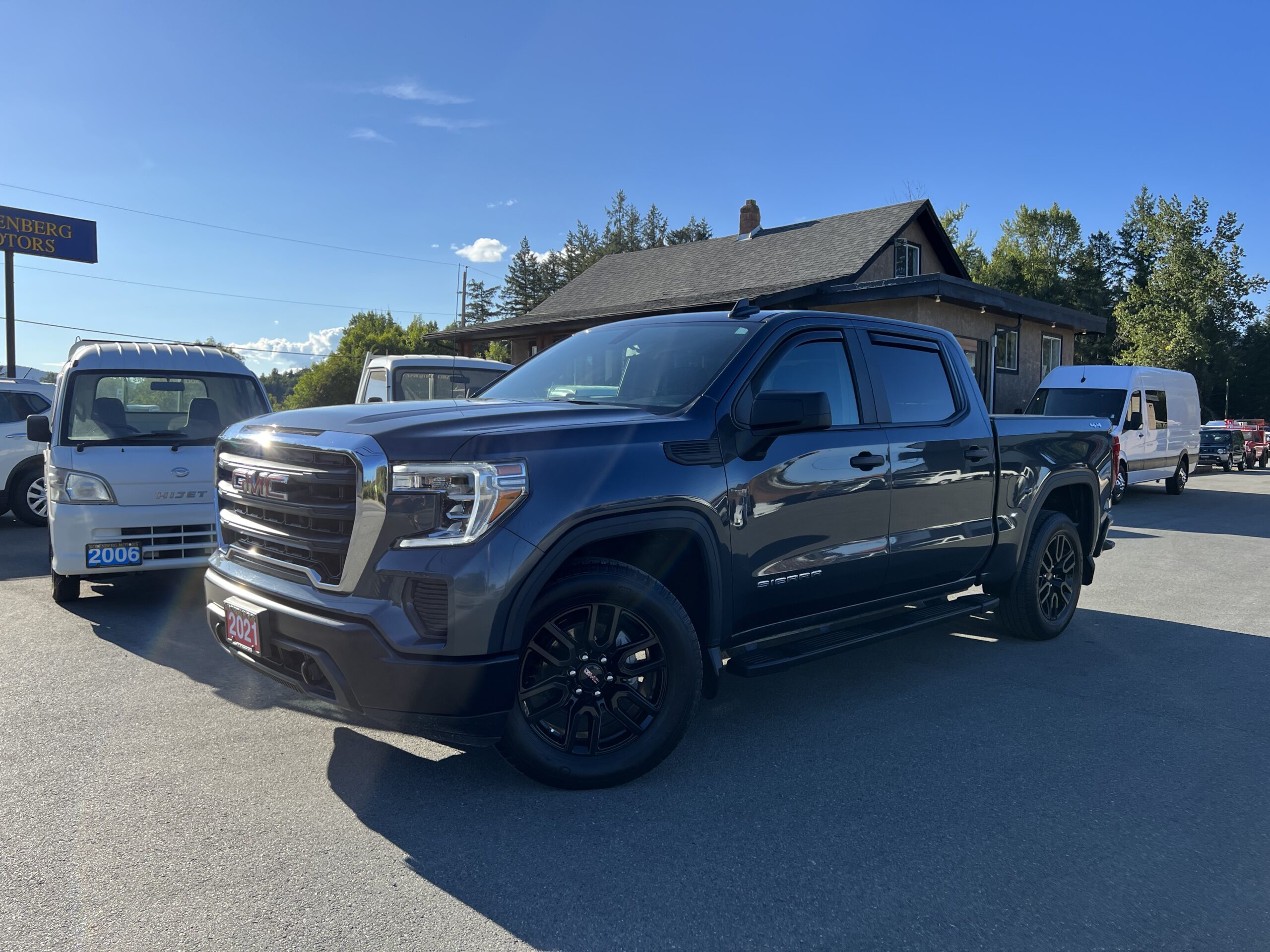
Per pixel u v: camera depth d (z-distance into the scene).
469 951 2.25
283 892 2.52
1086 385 15.95
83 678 4.57
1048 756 3.70
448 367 10.42
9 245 23.77
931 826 3.02
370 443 2.93
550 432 3.11
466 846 2.81
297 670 3.13
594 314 22.06
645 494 3.21
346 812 3.05
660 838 2.89
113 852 2.74
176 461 5.98
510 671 2.94
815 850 2.82
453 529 2.89
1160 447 16.42
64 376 6.25
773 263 22.86
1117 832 3.00
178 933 2.30
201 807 3.07
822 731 3.95
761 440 3.66
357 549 2.92
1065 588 5.74
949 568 4.72
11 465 10.33
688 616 3.38
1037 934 2.37
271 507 3.22
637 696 3.31
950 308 18.69
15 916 2.38
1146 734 3.98
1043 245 61.25
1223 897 2.58
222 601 3.45
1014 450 5.10
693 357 3.89
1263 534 11.42
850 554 4.04
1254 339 63.41
